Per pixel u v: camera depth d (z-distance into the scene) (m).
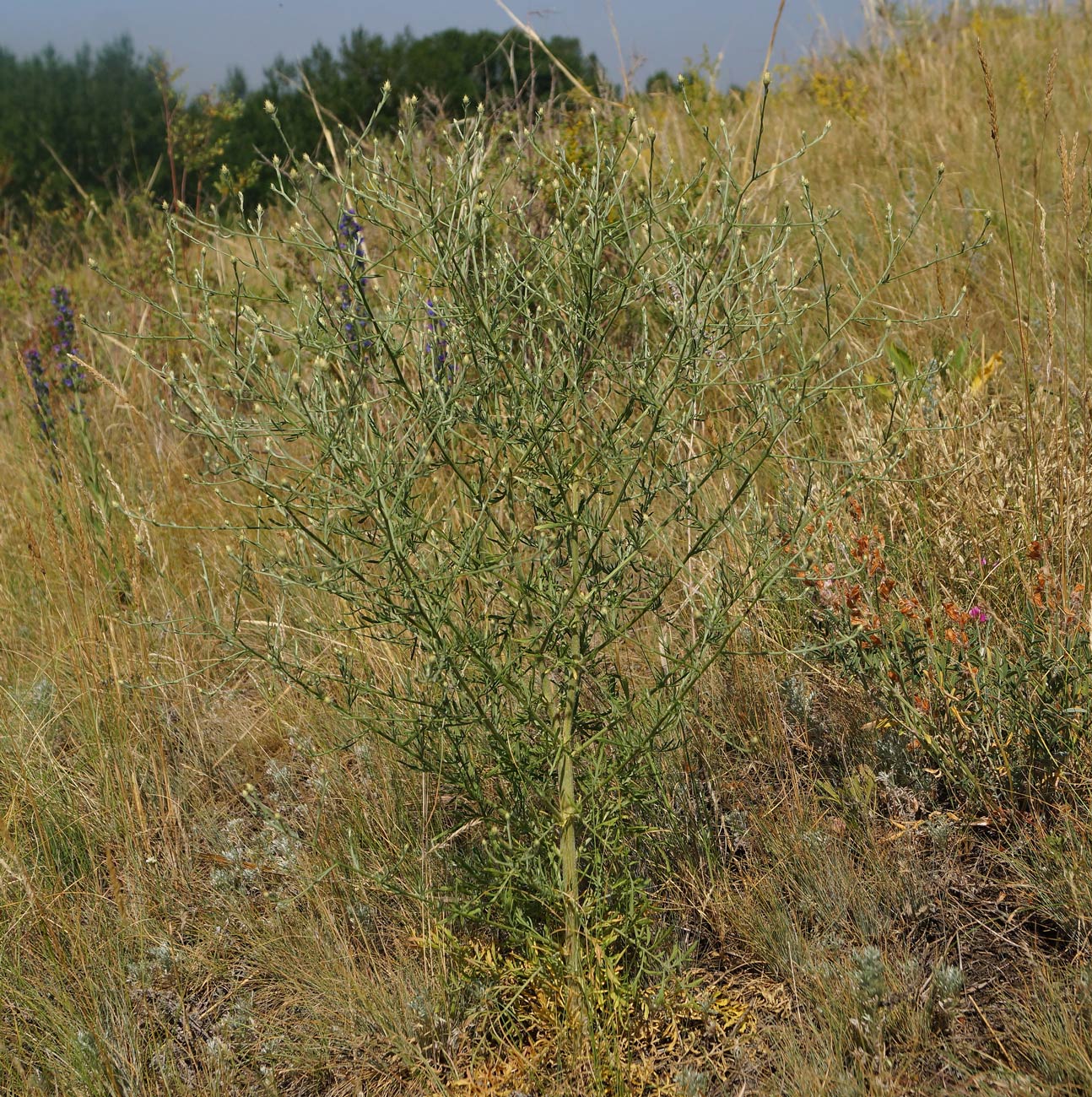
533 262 2.14
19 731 2.90
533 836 2.05
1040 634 2.24
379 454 1.79
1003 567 2.47
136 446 4.42
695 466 2.74
